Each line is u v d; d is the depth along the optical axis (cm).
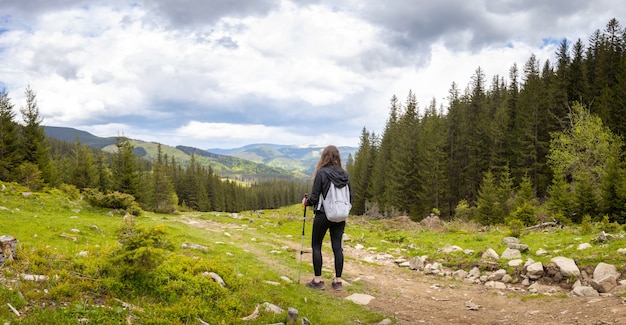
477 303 870
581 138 4128
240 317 628
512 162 6144
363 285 1010
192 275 734
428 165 6069
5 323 438
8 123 4816
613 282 834
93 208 2412
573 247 1191
